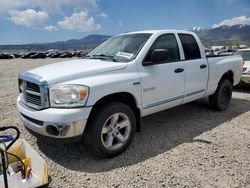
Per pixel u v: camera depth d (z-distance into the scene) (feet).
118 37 16.92
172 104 15.78
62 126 10.93
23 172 9.80
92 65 13.03
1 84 35.29
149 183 10.50
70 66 13.19
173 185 10.35
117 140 12.85
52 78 11.49
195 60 17.21
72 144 14.16
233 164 12.02
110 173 11.27
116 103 12.50
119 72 12.90
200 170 11.48
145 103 13.92
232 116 19.52
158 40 15.06
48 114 11.09
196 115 19.60
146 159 12.51
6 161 9.65
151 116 19.26
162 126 17.15
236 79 22.11
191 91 16.98
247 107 22.34
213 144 14.25
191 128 16.80
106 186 10.34
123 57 14.19
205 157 12.69
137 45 14.62
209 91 18.88
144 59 13.99
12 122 17.62
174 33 16.30
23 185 9.11
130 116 13.03
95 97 11.54
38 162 10.14
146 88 13.76
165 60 14.85
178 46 16.26
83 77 11.89
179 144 14.26
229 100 21.52
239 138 15.16
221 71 19.62
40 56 149.28
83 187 10.29
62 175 11.14
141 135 15.56
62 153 13.14
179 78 15.76
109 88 12.05
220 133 15.96
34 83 11.69
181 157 12.70
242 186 10.30
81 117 11.15
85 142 12.19
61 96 11.16
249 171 11.41
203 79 17.85
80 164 12.06
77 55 161.58
